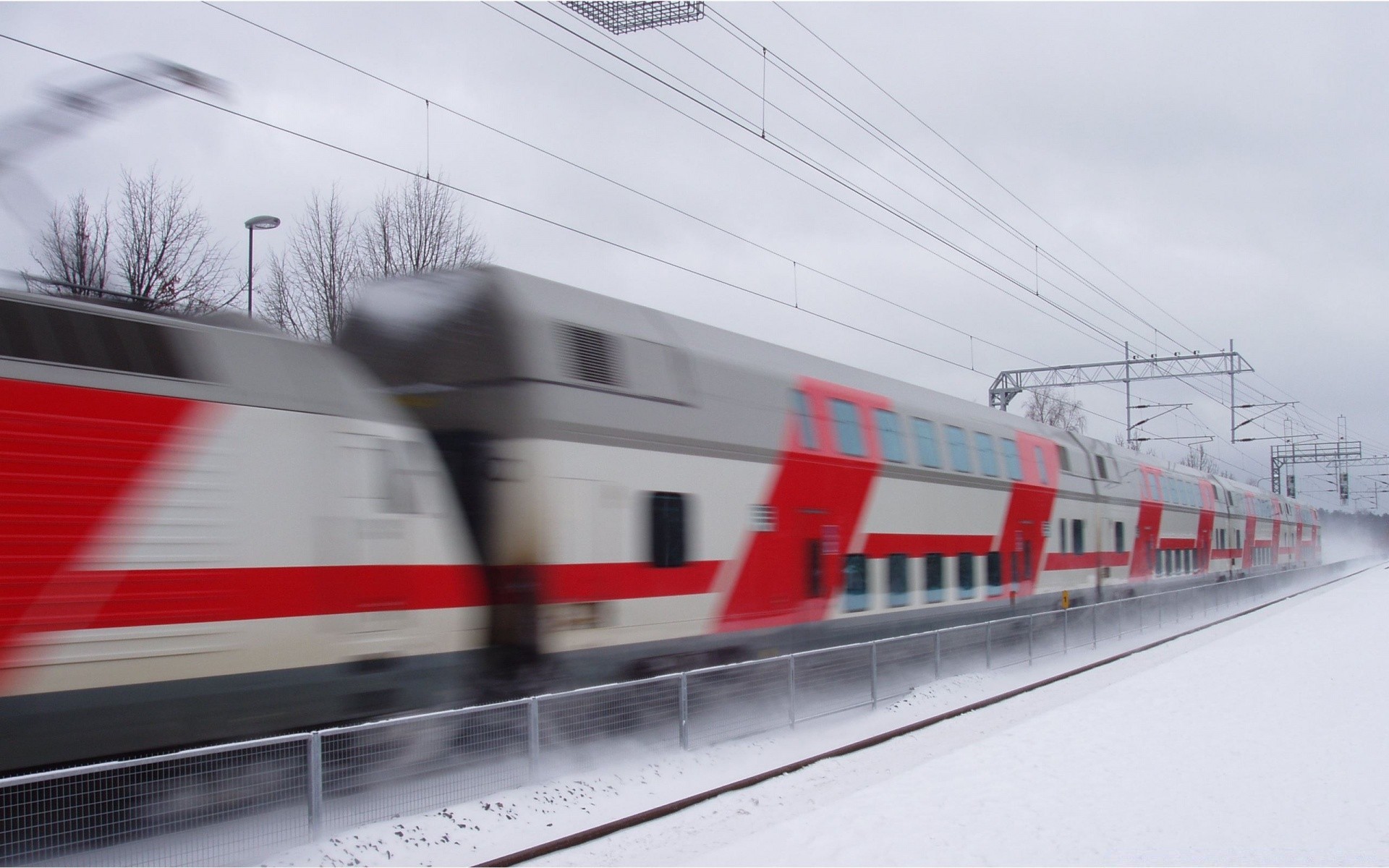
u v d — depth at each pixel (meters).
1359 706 15.29
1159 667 19.86
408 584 9.57
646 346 12.49
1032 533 22.27
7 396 7.11
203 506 8.03
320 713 8.75
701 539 12.91
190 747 7.83
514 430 10.79
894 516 17.02
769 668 12.73
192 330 8.38
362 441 9.34
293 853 7.52
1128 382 36.34
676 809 9.60
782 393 14.73
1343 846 8.39
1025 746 12.42
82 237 17.22
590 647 11.27
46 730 7.04
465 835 8.38
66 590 7.18
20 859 6.34
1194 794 10.07
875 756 12.25
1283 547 52.88
